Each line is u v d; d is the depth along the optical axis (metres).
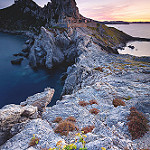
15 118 12.74
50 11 184.38
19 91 54.69
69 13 163.00
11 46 139.12
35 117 15.02
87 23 183.62
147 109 10.71
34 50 91.62
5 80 63.84
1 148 10.26
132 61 65.31
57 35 102.81
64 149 4.94
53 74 75.19
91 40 112.69
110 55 82.00
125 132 9.16
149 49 179.00
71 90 45.19
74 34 114.62
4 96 50.22
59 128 11.67
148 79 34.97
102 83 30.92
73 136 10.85
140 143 7.70
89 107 18.94
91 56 76.06
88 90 27.00
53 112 17.45
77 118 14.98
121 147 7.06
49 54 87.38
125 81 33.81
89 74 45.88
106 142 6.93
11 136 12.14
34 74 73.88
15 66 83.62
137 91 25.00
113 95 23.52
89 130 11.52
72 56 101.31
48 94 19.95
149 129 8.64
